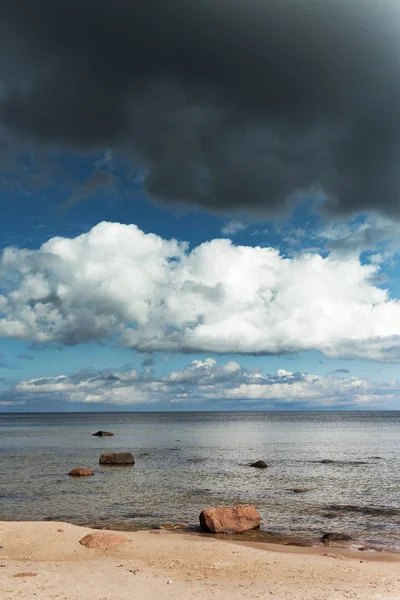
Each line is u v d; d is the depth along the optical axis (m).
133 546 22.48
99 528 27.83
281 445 91.69
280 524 28.77
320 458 67.38
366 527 28.19
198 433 137.75
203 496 37.69
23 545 22.34
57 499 36.44
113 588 16.14
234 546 22.86
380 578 17.94
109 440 106.25
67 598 14.91
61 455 70.69
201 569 18.97
